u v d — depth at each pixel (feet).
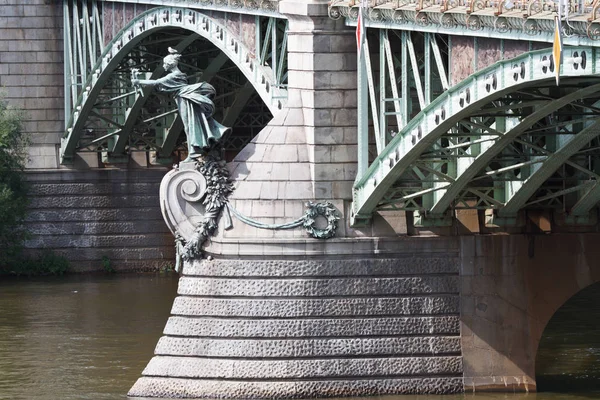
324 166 187.32
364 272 186.39
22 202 276.21
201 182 190.39
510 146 177.37
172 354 187.73
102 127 283.18
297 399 183.21
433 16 159.53
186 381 185.98
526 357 186.80
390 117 182.80
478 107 158.30
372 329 185.68
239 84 258.37
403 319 186.09
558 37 137.18
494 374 186.39
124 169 286.66
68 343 218.38
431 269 186.91
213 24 214.28
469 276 187.01
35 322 234.99
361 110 181.98
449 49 161.17
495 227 187.01
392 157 174.50
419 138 167.73
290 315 185.47
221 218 189.57
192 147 191.42
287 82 197.26
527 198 181.06
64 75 282.56
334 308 185.68
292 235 186.91
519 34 147.43
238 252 187.52
